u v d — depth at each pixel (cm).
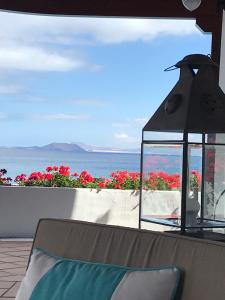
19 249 626
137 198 729
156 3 674
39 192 696
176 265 185
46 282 203
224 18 467
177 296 180
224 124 266
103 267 198
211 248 180
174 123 267
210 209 283
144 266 194
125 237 207
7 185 740
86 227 224
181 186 262
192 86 271
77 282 195
